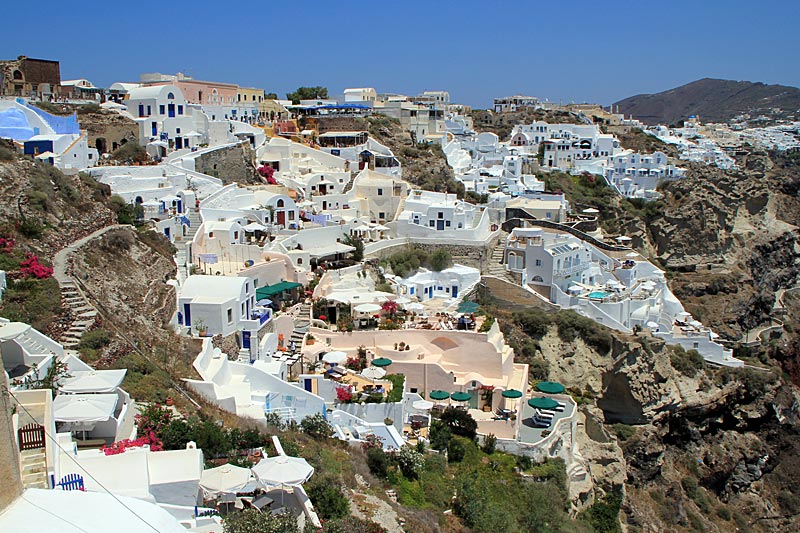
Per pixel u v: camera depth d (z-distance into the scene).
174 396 40.94
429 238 96.31
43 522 17.91
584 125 191.88
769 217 138.12
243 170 97.75
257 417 44.72
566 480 56.94
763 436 87.38
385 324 68.12
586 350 80.81
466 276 89.50
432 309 78.94
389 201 104.94
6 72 96.38
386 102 167.25
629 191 153.38
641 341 79.94
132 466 28.06
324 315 69.00
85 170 74.62
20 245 47.25
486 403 61.75
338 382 56.72
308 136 128.00
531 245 94.31
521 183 138.75
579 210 134.50
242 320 58.09
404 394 57.41
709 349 87.94
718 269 126.31
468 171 141.00
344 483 38.81
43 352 37.41
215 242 73.50
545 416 62.62
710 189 135.00
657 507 75.00
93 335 41.69
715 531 76.00
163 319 52.50
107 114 92.69
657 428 78.88
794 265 136.88
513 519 47.66
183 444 34.56
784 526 82.50
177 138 96.56
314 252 79.88
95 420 31.81
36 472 24.77
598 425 73.44
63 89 104.56
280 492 34.66
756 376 86.12
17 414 25.83
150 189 76.50
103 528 18.33
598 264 102.69
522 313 83.69
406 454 45.91
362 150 121.69
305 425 45.94
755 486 84.94
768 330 119.44
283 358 59.25
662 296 99.38
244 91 142.62
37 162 58.59
